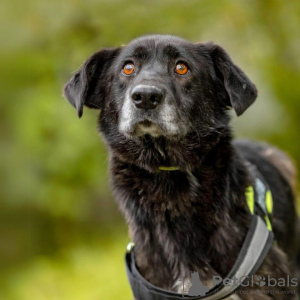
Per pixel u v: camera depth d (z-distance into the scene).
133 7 13.57
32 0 13.25
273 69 15.66
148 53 6.27
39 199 13.46
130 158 6.25
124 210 6.33
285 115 15.25
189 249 5.96
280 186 7.30
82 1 13.27
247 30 14.61
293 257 7.35
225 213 5.97
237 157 6.43
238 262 5.75
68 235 14.73
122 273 10.93
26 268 13.29
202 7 13.70
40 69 13.43
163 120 5.81
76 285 10.91
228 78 6.25
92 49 13.59
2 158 13.48
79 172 13.33
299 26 15.07
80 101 6.54
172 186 6.09
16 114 13.08
